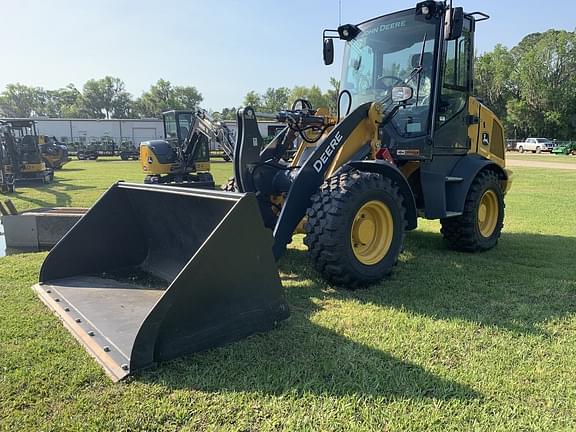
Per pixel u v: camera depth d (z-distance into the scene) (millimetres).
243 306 2859
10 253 5965
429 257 5102
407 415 2127
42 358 2625
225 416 2121
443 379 2436
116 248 4035
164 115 16953
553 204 9422
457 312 3379
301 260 4797
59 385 2354
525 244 5793
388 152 4414
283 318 3055
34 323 3109
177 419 2098
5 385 2357
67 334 2938
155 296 3441
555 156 35344
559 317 3305
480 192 5203
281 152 4727
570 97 53500
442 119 4891
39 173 14938
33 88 99625
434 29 4613
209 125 9586
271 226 4465
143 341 2461
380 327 3086
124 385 2354
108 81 93250
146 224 4070
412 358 2662
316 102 60938
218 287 2719
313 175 3871
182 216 3734
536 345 2857
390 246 4035
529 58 55500
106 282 3770
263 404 2211
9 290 3828
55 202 10602
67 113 93938
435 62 4621
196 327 2662
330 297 3689
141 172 20516
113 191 3992
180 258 3887
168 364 2549
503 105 59281
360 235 3875
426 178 4879
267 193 4438
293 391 2305
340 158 4031
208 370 2500
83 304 3297
